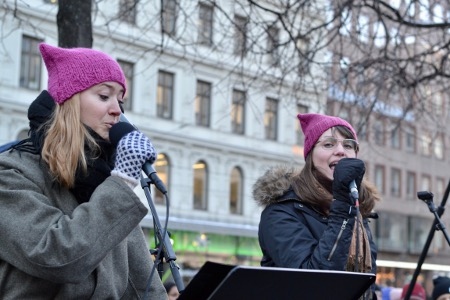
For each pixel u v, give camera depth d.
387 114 13.90
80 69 2.85
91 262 2.55
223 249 31.94
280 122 33.97
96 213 2.57
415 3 10.07
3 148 2.89
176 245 30.31
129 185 2.67
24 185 2.67
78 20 6.56
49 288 2.69
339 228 3.56
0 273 2.66
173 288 8.27
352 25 9.84
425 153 43.06
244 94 11.70
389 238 41.03
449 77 10.09
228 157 32.62
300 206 3.89
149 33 22.45
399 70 10.19
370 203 4.05
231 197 32.94
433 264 41.44
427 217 42.69
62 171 2.70
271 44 10.83
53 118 2.82
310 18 10.34
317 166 4.05
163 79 30.00
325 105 10.96
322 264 3.52
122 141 2.75
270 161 33.69
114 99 2.91
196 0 11.94
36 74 26.78
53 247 2.51
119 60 26.28
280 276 2.48
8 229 2.58
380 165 40.25
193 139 31.33
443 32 10.30
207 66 29.89
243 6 9.76
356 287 2.74
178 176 31.02
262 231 3.94
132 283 3.04
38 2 23.94
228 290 2.41
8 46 25.64
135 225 2.65
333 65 11.09
